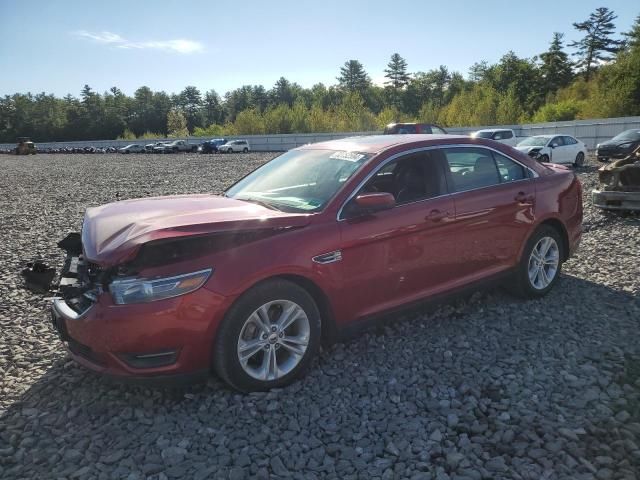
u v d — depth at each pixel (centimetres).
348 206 401
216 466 289
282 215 380
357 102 7731
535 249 520
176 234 335
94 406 352
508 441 305
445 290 454
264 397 357
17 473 288
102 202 1498
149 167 3266
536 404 342
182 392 366
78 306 357
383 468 286
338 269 385
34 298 575
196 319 332
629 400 342
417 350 424
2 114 13512
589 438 304
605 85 5206
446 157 466
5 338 467
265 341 360
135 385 335
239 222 356
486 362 401
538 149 2144
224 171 2675
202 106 15562
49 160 4931
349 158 444
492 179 491
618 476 273
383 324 471
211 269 338
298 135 5909
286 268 359
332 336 399
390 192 429
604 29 8869
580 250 715
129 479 280
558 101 7138
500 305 513
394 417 332
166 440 313
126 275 331
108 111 13862
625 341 429
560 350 415
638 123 3334
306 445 307
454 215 448
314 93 13750
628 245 732
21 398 366
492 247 480
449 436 312
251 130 7969
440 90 12269
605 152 2325
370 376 384
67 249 439
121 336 324
